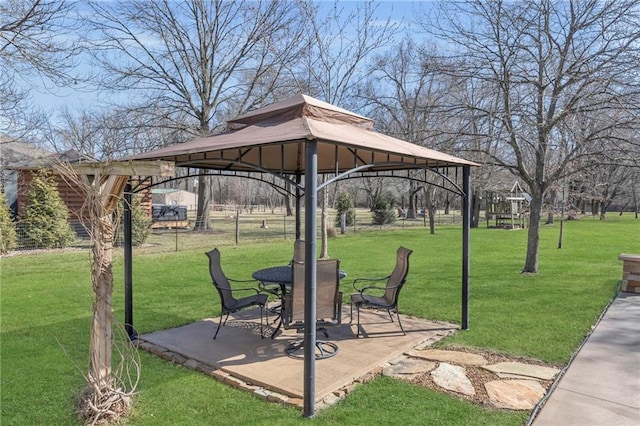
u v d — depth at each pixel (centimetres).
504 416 313
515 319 573
